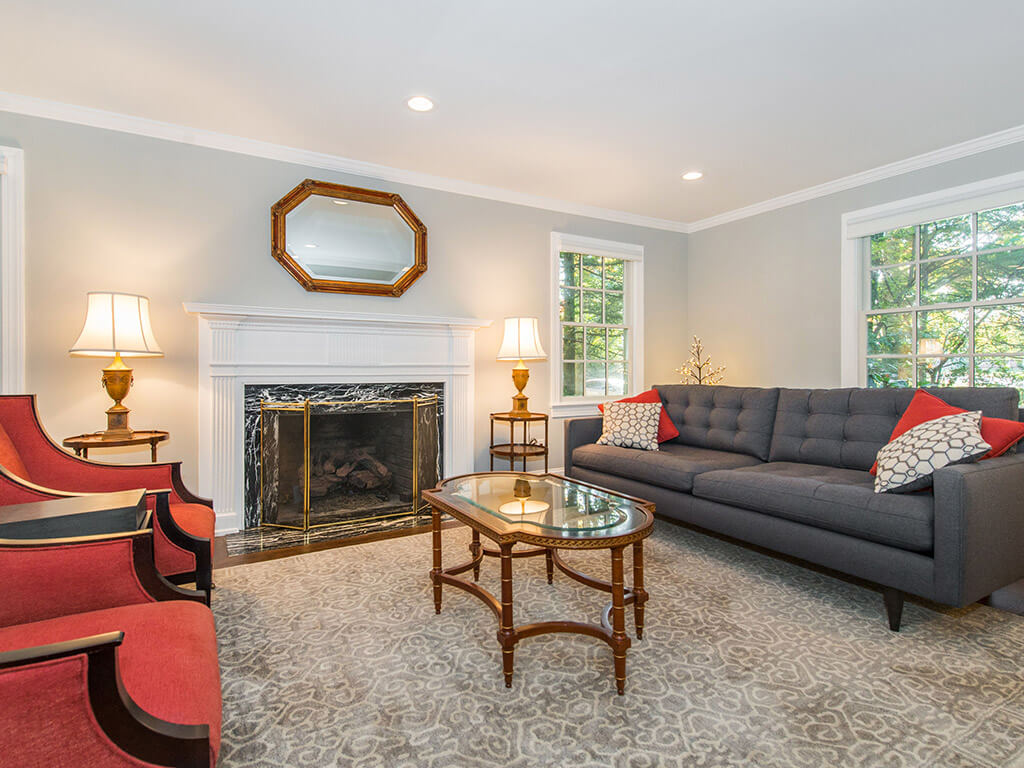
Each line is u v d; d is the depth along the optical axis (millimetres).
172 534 1760
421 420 3746
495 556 2441
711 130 3143
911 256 3703
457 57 2400
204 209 3154
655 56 2402
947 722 1461
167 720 877
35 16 2080
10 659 749
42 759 770
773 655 1809
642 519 1832
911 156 3529
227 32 2203
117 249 2936
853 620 2074
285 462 3320
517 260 4273
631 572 2578
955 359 3500
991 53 2379
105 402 2916
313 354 3377
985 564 1911
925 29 2207
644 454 3295
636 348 4918
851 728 1436
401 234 3744
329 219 3514
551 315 4445
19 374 2725
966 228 3430
